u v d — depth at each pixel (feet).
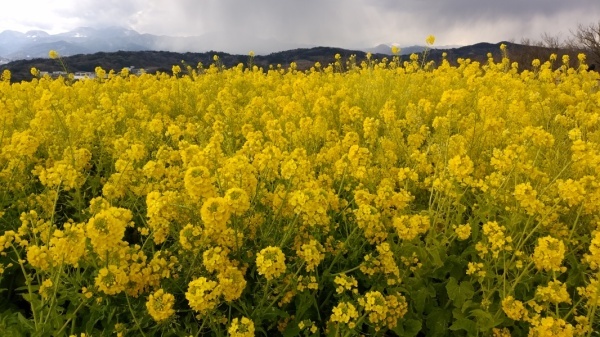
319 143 6.04
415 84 8.59
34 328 2.60
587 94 7.58
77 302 2.78
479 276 3.15
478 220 3.72
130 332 2.72
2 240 2.76
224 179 3.43
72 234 2.49
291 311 3.16
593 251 2.80
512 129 5.89
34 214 3.14
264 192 3.76
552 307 3.21
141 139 5.70
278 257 2.62
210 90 9.44
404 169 4.09
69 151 4.58
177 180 4.31
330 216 3.67
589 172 4.42
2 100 4.67
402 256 3.26
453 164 3.68
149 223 3.13
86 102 8.24
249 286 3.05
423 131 5.51
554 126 5.80
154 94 8.67
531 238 3.75
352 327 2.55
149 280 2.78
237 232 3.09
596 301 2.67
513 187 4.26
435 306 3.28
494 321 2.85
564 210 3.79
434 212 3.77
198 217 3.23
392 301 2.77
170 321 2.71
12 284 3.36
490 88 9.07
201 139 5.57
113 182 3.95
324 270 3.34
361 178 4.06
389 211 3.59
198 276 2.97
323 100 6.79
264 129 6.46
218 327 2.63
